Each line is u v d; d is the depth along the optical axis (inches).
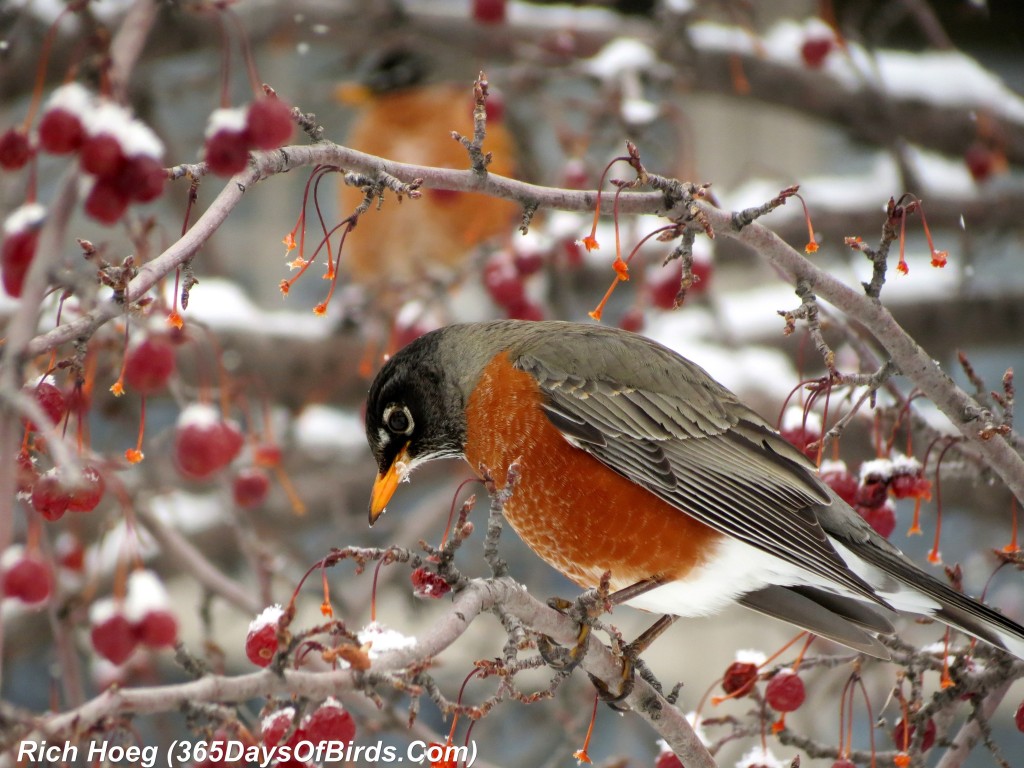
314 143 235.5
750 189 652.7
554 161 753.0
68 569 443.8
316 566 214.2
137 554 290.7
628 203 253.8
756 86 622.2
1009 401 263.7
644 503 305.6
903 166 603.5
